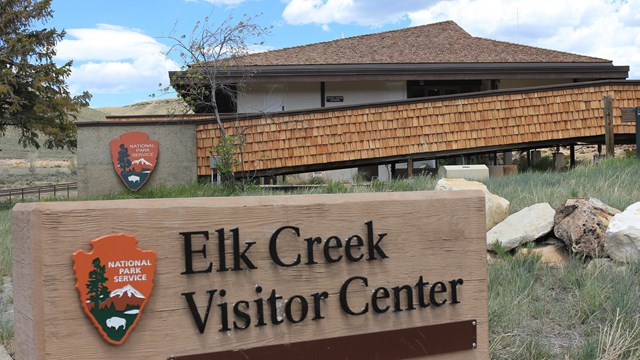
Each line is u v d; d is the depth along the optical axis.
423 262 3.05
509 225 7.07
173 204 2.61
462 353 3.12
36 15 23.47
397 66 21.36
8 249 8.72
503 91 16.64
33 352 2.46
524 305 5.27
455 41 24.89
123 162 15.12
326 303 2.87
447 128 16.55
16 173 48.62
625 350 4.41
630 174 10.67
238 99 21.42
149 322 2.57
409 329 3.02
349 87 21.92
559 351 4.56
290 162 16.02
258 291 2.74
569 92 16.78
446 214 3.10
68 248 2.45
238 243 2.71
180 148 15.44
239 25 20.27
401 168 20.97
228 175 14.80
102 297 2.48
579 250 6.37
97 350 2.49
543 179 11.30
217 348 2.67
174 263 2.61
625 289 5.26
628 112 14.34
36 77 22.53
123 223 2.53
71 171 49.16
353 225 2.93
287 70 20.92
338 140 16.22
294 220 2.82
